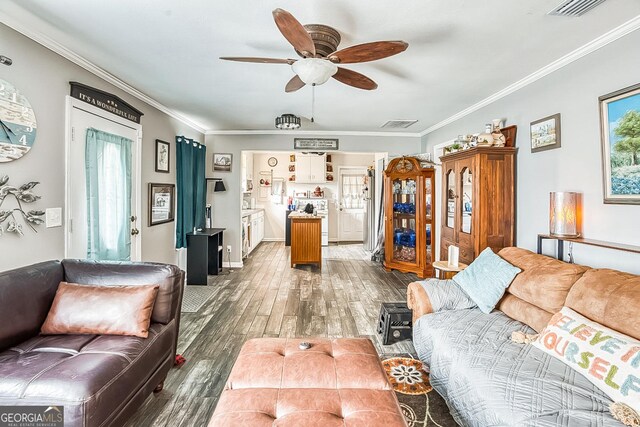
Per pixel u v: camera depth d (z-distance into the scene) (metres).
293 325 3.09
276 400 1.28
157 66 2.71
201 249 4.46
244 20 1.99
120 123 3.11
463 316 2.21
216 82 3.09
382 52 1.85
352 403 1.28
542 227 2.80
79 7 1.86
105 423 1.43
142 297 1.92
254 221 7.28
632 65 2.02
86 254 2.67
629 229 2.05
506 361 1.62
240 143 5.45
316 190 8.45
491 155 3.08
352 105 3.86
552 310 1.92
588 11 1.88
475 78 2.96
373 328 3.03
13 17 1.95
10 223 2.00
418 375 2.24
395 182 5.34
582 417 1.23
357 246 7.91
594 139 2.29
